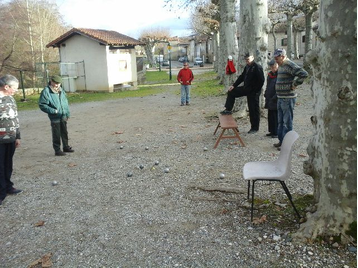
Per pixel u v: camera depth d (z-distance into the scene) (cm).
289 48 3231
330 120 300
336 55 285
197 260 318
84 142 868
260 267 299
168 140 820
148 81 3256
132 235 374
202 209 426
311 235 320
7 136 497
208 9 2600
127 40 2517
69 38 2381
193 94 1830
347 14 273
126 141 847
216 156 655
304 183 482
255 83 773
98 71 2342
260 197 441
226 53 1625
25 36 2609
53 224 414
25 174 629
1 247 369
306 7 2398
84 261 331
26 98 2122
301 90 1530
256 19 896
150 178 560
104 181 561
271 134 763
